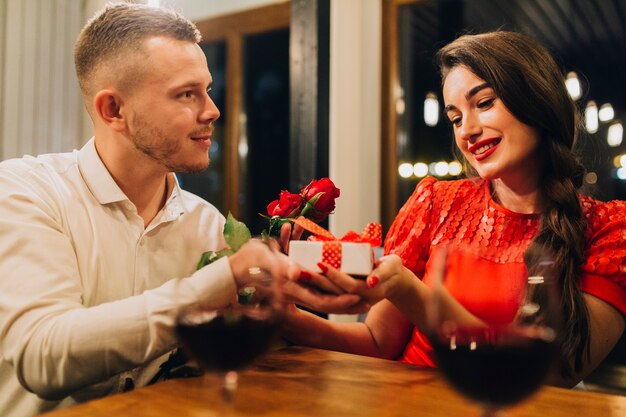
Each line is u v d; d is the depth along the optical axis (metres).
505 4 3.46
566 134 1.29
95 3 3.18
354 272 0.91
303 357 0.99
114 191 1.19
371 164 3.48
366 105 3.49
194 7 4.30
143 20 1.11
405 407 0.73
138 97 1.11
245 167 4.16
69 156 1.27
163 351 0.85
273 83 4.09
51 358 0.85
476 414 0.70
